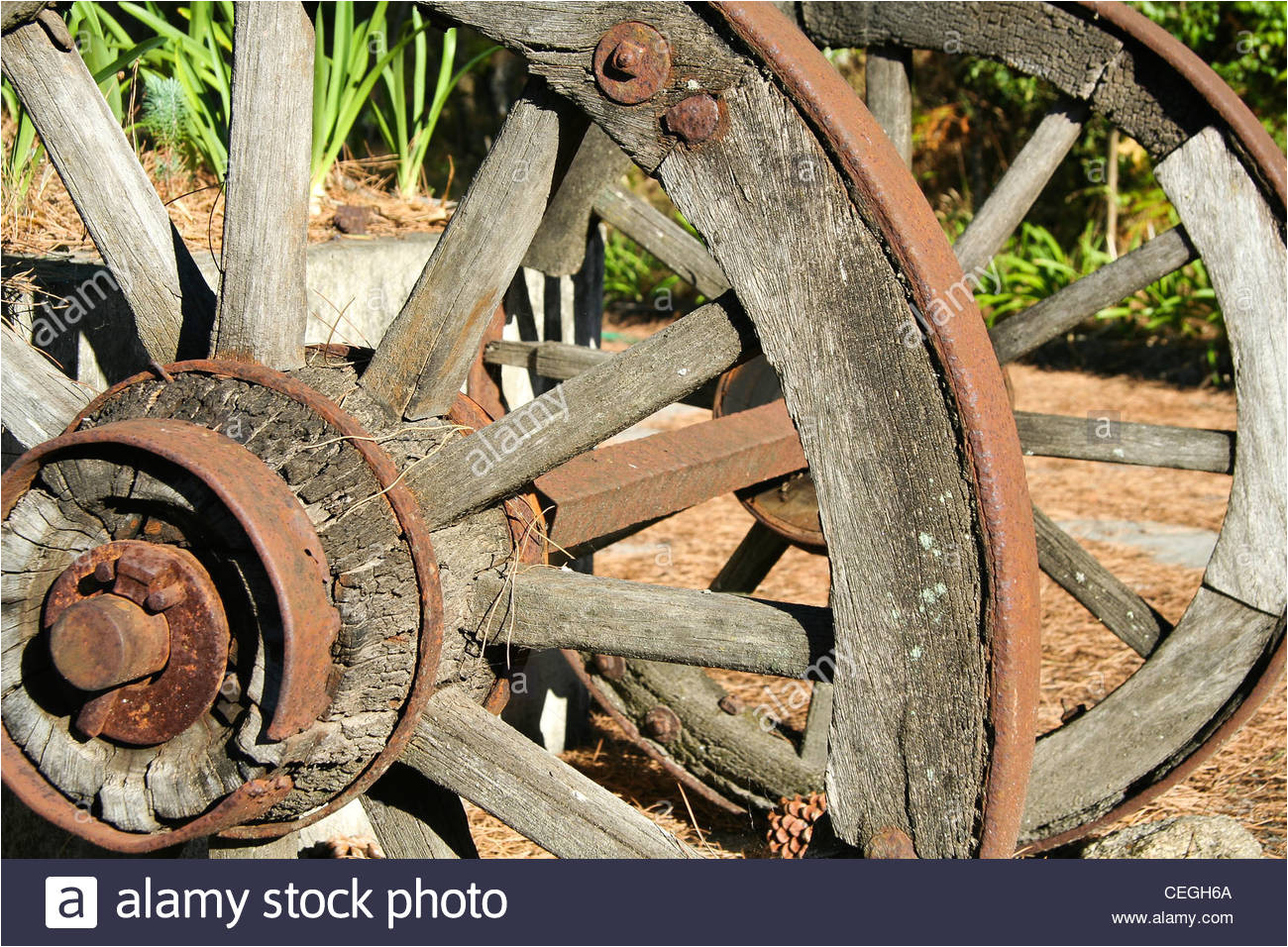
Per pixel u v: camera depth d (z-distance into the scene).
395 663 2.09
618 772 2.80
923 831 2.05
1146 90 2.50
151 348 2.20
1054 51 2.53
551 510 2.21
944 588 2.03
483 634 2.15
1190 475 4.79
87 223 2.19
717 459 2.34
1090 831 2.52
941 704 2.04
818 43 2.64
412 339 2.13
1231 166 2.48
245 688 2.07
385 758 2.11
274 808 2.12
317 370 2.15
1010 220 2.59
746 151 2.04
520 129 2.11
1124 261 2.59
